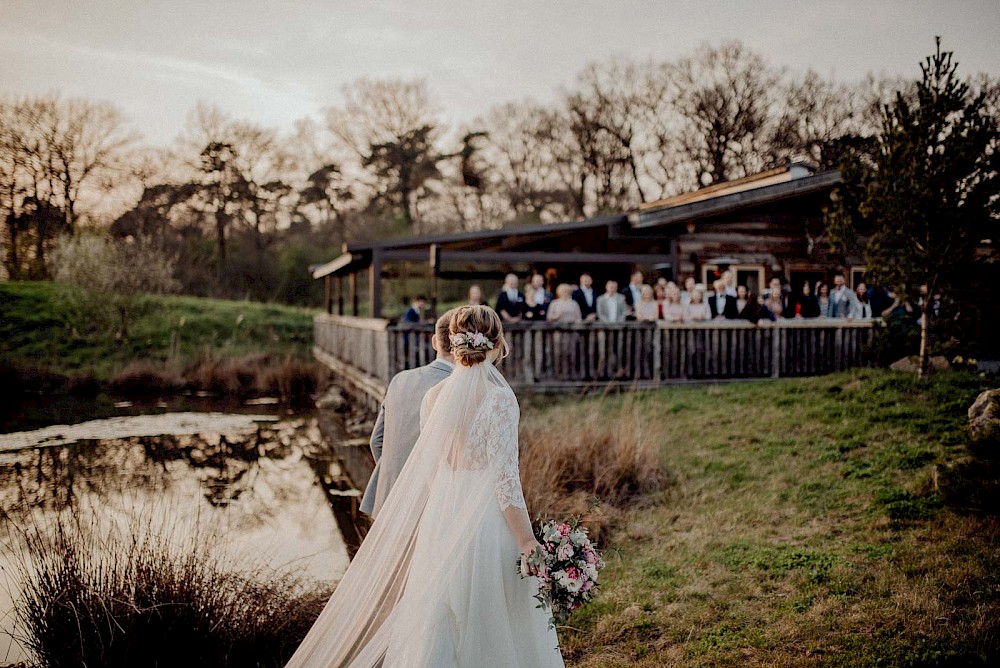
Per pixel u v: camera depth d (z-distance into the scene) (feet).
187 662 12.50
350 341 49.57
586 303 39.88
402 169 132.46
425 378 11.69
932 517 16.55
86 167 113.80
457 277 65.87
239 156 130.62
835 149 107.04
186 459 33.27
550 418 29.27
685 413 29.35
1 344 74.90
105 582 13.15
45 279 106.93
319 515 23.45
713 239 46.75
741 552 16.29
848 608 13.15
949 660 11.19
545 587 8.75
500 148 134.10
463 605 8.99
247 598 13.66
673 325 36.86
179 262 120.78
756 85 114.62
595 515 18.19
